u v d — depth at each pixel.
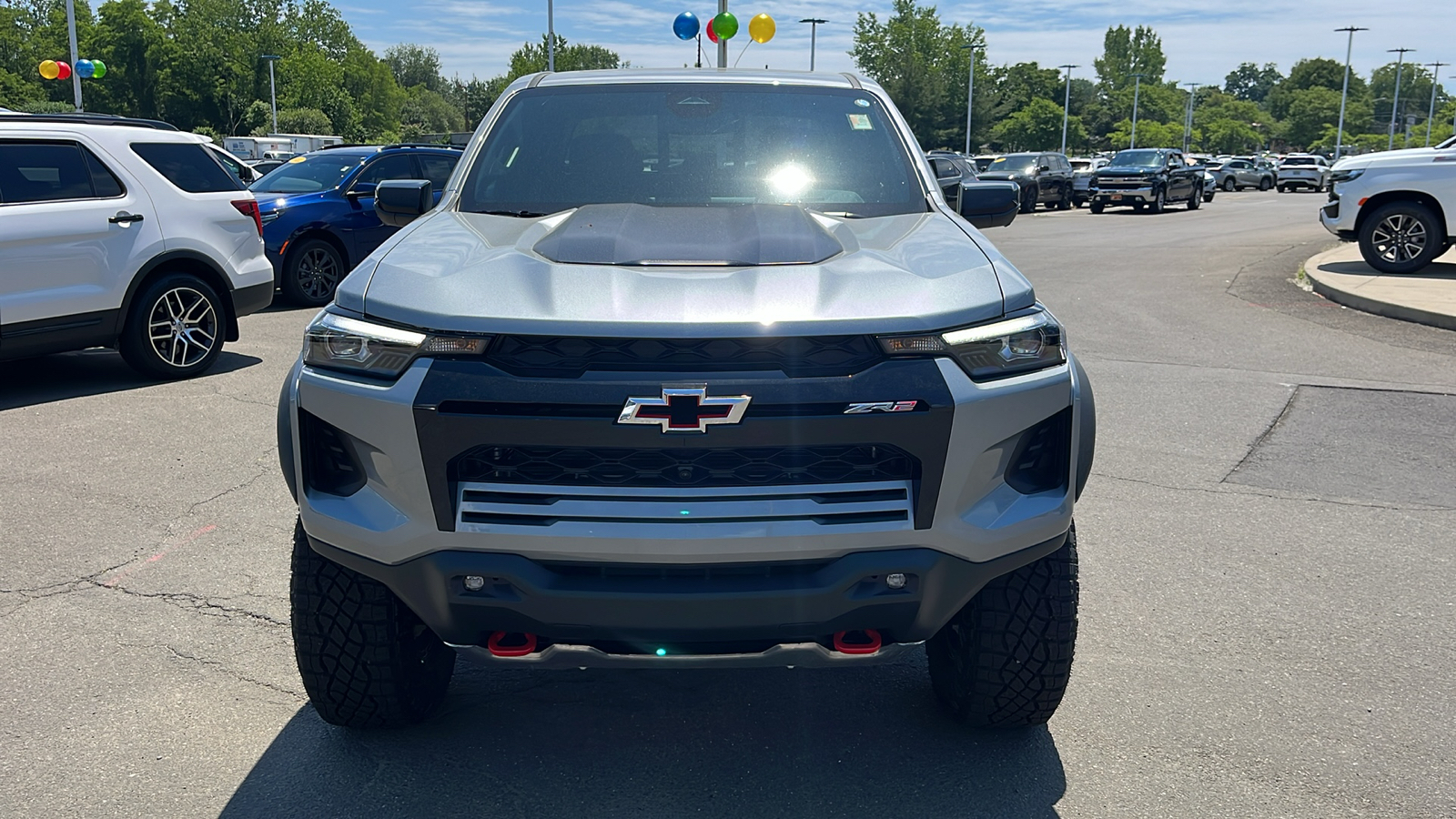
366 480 2.54
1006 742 3.09
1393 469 5.74
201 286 8.03
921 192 3.56
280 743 3.06
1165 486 5.46
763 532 2.39
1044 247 19.64
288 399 2.78
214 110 99.00
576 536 2.39
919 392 2.41
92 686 3.39
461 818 2.72
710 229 2.95
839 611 2.47
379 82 131.00
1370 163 13.17
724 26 16.05
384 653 2.85
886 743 3.09
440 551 2.46
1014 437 2.54
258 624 3.84
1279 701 3.32
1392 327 10.12
